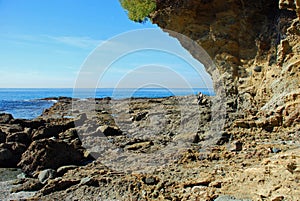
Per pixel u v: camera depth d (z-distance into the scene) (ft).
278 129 39.32
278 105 41.52
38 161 33.99
